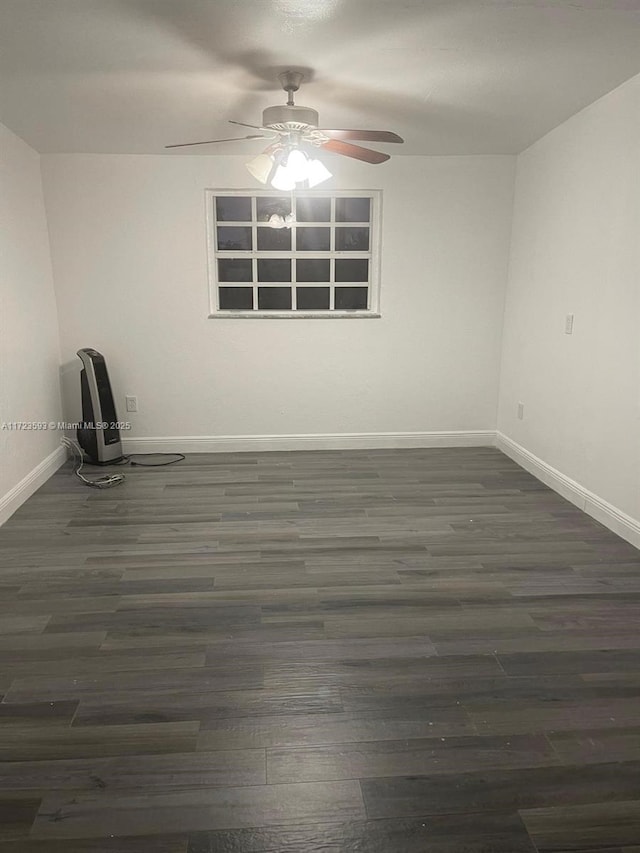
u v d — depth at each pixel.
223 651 2.10
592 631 2.23
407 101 3.02
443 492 3.72
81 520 3.27
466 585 2.56
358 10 2.03
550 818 1.45
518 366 4.30
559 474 3.70
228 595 2.48
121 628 2.24
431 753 1.65
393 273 4.41
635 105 2.81
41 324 3.94
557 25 2.17
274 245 4.43
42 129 3.46
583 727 1.74
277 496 3.64
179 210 4.18
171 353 4.41
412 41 2.29
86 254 4.19
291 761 1.62
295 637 2.19
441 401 4.66
